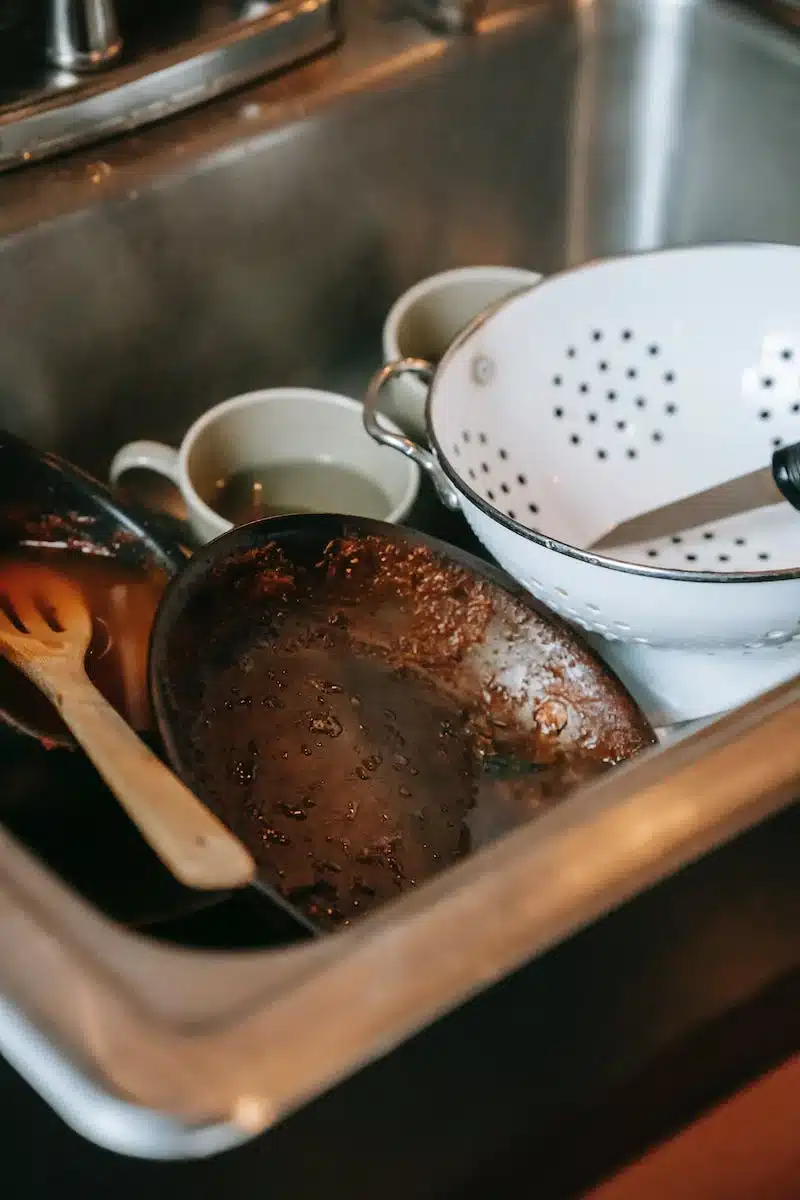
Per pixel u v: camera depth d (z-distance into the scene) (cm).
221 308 59
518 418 50
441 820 41
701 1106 33
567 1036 31
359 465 56
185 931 36
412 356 62
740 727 33
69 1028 25
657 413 53
